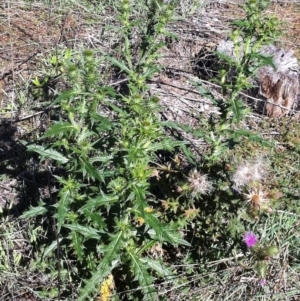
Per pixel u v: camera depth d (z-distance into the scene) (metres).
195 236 1.00
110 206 0.88
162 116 1.34
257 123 1.39
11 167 1.19
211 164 1.00
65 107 0.84
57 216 0.85
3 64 1.43
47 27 1.57
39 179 1.14
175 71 1.47
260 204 0.92
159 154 1.18
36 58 1.45
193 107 1.38
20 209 1.11
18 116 1.28
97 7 1.67
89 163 0.84
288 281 0.98
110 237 0.88
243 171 0.94
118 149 0.87
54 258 1.00
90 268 0.93
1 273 1.00
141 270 0.90
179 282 0.97
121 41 1.47
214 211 0.97
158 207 1.02
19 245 1.06
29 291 0.99
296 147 1.31
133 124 0.86
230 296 0.94
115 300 0.95
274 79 1.37
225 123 1.03
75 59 1.38
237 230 0.96
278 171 1.23
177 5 1.69
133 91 0.92
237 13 1.76
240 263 0.94
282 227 1.04
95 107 0.84
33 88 1.32
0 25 1.56
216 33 1.63
